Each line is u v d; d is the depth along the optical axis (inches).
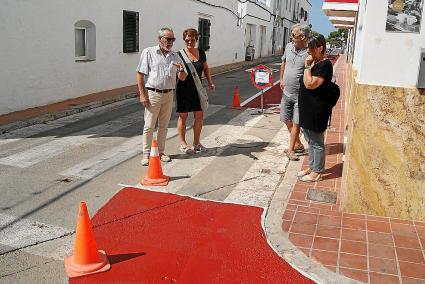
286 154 268.8
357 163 179.2
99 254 149.4
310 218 179.6
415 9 160.9
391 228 171.2
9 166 244.4
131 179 227.9
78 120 363.9
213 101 464.4
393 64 167.0
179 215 187.0
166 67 240.1
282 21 1473.9
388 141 173.3
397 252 154.3
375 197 179.9
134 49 544.7
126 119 369.1
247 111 410.0
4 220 180.9
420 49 163.2
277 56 1332.4
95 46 470.6
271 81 391.9
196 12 732.0
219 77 717.3
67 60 428.8
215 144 294.7
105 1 477.4
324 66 196.4
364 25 169.6
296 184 216.7
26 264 148.9
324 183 217.9
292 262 149.1
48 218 183.6
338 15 487.5
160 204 197.9
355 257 151.1
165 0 609.0
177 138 307.4
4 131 317.4
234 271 145.3
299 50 246.2
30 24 375.9
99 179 227.3
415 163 172.4
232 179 230.4
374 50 167.8
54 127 337.7
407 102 167.6
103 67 488.4
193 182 225.0
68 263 147.0
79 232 143.8
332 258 150.6
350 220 177.6
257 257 153.7
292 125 259.0
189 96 258.5
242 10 1002.7
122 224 178.5
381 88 169.0
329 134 313.1
